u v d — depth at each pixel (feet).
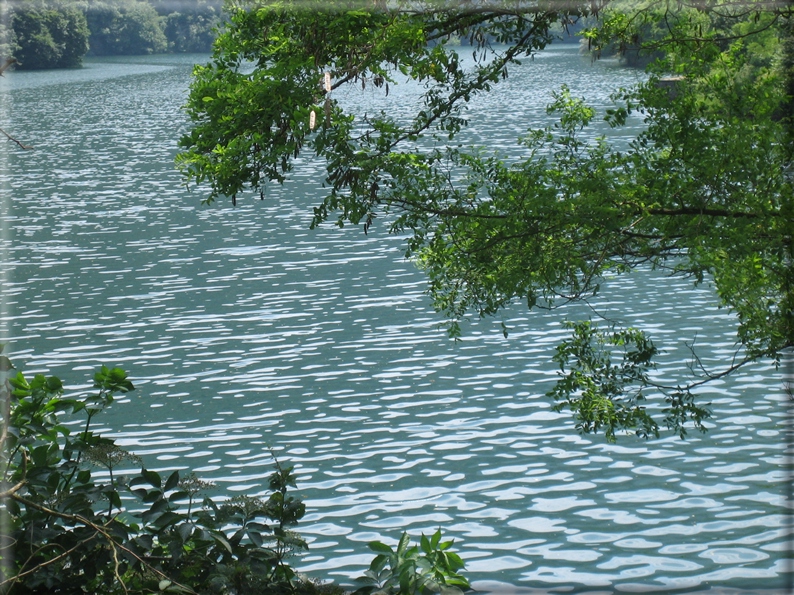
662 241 34.58
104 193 175.11
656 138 35.68
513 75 375.66
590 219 33.53
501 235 34.78
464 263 36.73
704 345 82.84
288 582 21.75
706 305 94.43
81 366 83.92
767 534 49.75
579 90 295.28
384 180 34.73
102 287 111.14
